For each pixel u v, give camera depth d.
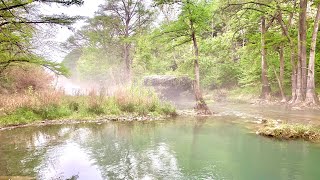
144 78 32.28
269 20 28.33
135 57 38.78
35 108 16.92
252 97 29.61
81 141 11.52
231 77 37.03
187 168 8.11
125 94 20.05
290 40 23.84
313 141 11.09
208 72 36.41
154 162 8.73
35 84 22.11
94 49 40.78
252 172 7.72
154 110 19.03
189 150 10.05
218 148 10.33
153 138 12.06
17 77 21.44
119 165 8.42
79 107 18.77
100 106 18.48
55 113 17.12
